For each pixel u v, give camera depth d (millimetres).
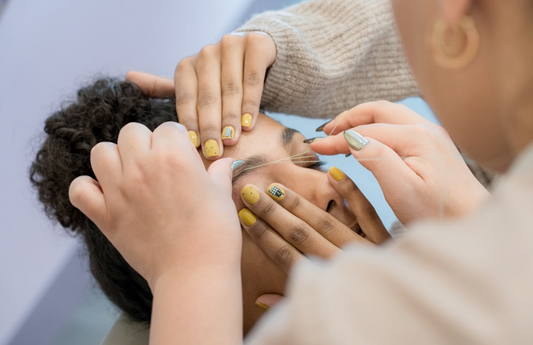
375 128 905
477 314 367
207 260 634
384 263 412
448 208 830
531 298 356
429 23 497
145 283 1020
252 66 980
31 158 1768
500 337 355
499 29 443
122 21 1893
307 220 908
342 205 949
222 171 776
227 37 986
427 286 385
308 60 1079
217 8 1864
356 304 400
